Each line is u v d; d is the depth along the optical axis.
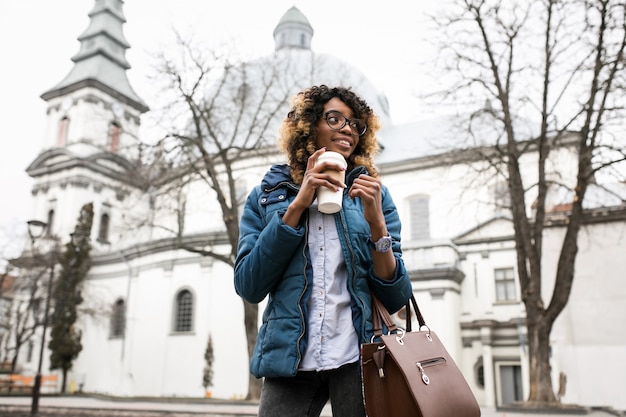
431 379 1.83
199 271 28.34
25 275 29.72
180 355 27.53
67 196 39.12
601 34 16.33
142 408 18.42
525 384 23.92
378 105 38.06
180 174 20.30
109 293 33.25
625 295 21.53
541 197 17.77
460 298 26.56
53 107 43.66
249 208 2.36
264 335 2.09
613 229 22.20
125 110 44.03
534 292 17.06
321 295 2.06
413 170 30.95
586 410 14.91
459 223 28.88
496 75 18.06
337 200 2.00
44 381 32.22
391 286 2.07
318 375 2.06
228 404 21.41
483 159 19.17
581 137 17.08
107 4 47.25
